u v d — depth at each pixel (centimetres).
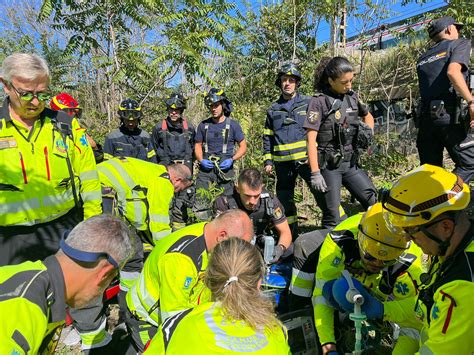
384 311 216
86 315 263
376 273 240
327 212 383
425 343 155
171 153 576
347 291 216
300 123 476
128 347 309
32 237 265
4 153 247
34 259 269
